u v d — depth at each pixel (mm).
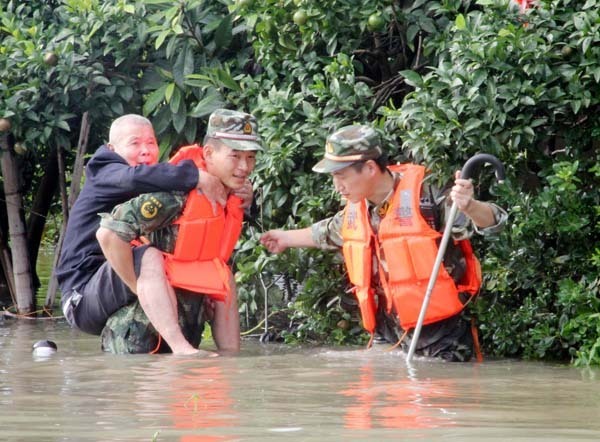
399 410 5562
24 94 11352
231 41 11359
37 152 14367
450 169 8852
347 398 6047
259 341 10328
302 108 10078
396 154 9562
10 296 15109
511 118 8750
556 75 8672
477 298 8703
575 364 8102
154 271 8617
